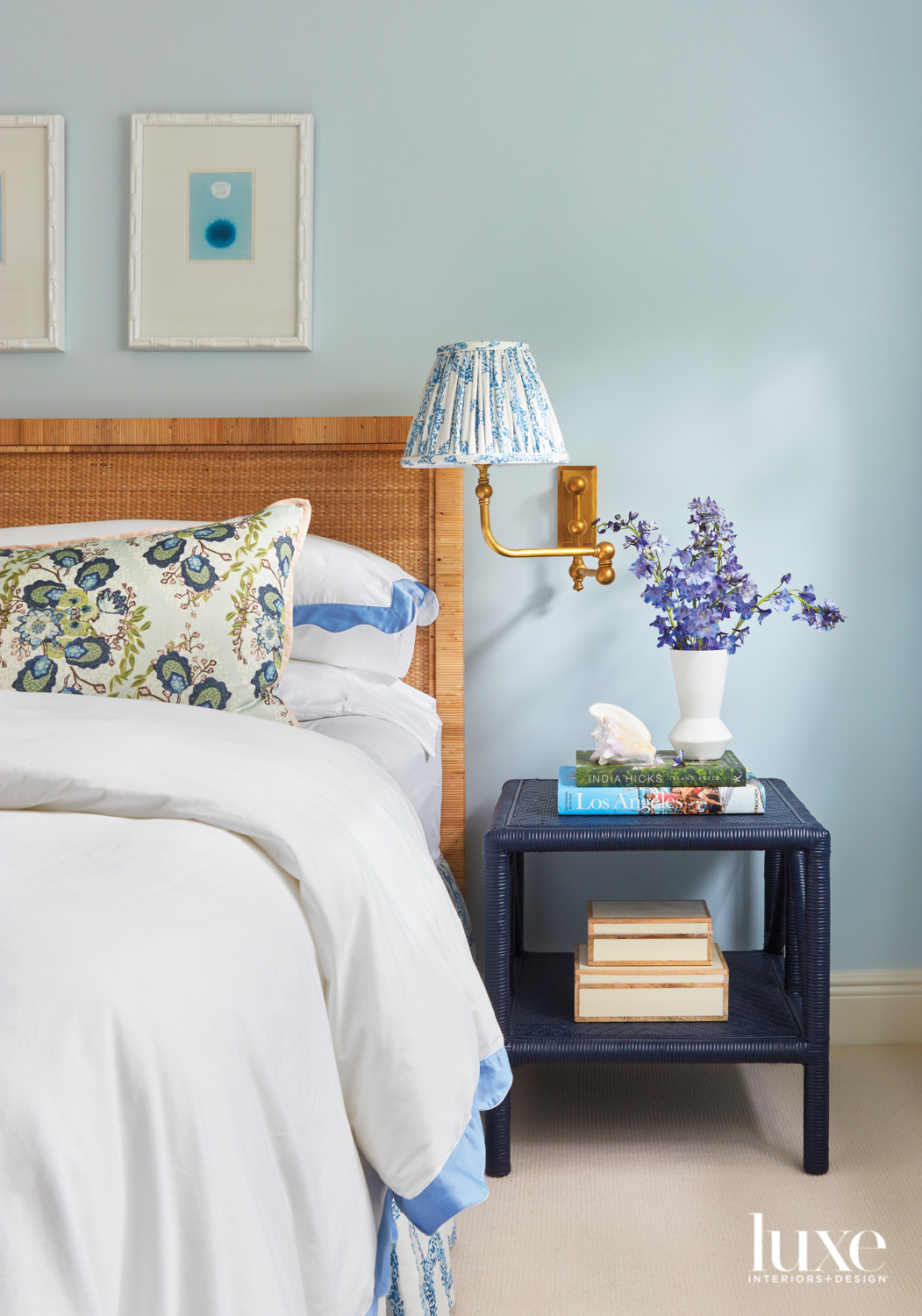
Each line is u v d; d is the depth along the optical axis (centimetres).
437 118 211
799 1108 188
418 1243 122
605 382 212
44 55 214
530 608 215
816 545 212
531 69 209
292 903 88
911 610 212
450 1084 96
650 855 218
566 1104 192
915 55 205
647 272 210
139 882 77
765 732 216
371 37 210
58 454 214
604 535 214
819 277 208
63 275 216
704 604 178
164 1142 60
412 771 165
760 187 208
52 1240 53
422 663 210
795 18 206
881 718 214
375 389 214
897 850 216
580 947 182
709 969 172
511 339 212
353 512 211
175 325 214
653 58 208
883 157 206
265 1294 62
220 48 212
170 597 140
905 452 210
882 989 216
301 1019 80
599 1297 138
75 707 108
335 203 213
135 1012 63
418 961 97
